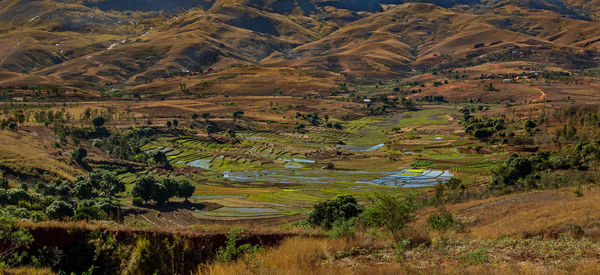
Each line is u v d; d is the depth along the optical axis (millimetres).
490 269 9523
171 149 170125
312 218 55656
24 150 112000
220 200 100188
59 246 12328
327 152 173500
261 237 14891
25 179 92750
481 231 28469
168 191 92625
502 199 51750
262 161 156625
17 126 151250
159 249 12328
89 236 12656
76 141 147500
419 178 121250
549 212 35688
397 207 17969
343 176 131000
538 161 98875
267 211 88812
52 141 142375
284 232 15766
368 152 172125
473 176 115750
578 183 60812
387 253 13492
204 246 13359
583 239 18125
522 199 48875
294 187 117125
